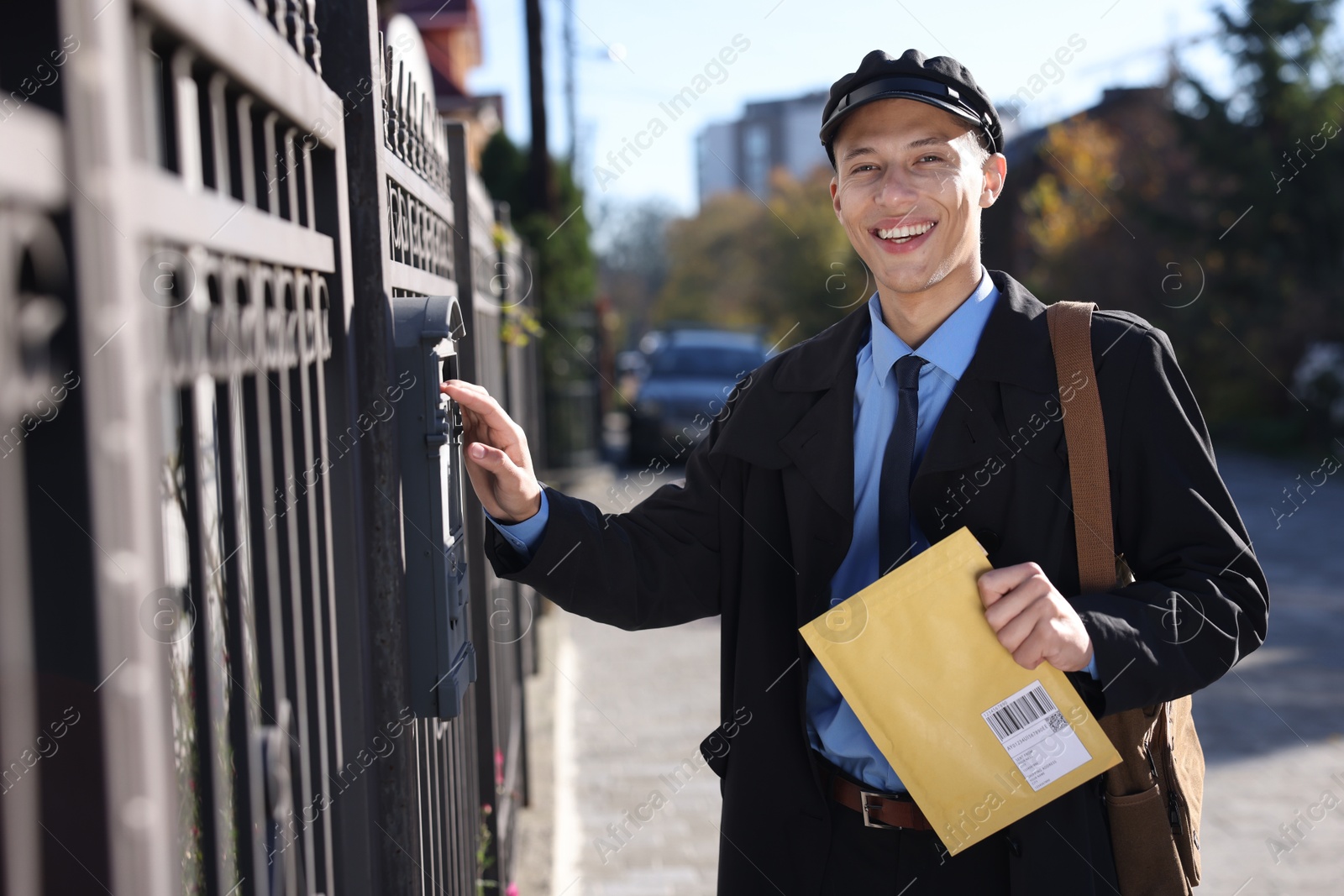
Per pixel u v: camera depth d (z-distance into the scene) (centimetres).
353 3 146
